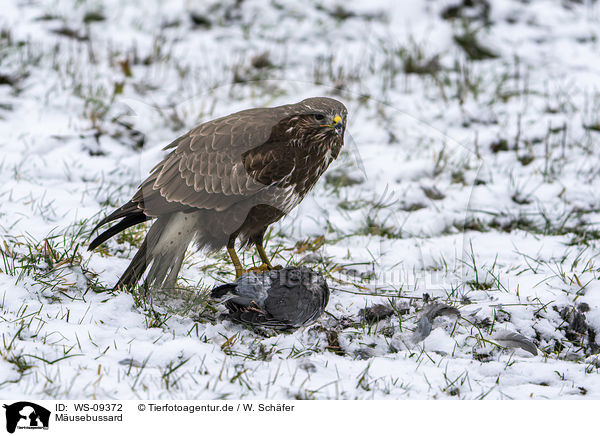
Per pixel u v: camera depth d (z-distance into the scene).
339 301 7.69
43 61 14.91
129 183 10.53
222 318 7.07
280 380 5.96
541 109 14.70
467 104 14.34
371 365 6.37
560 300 7.92
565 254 9.42
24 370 5.71
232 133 7.29
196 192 7.20
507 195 11.39
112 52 15.84
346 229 9.78
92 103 13.16
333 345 6.88
